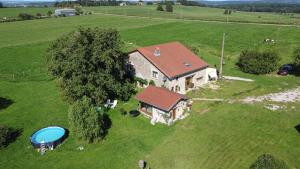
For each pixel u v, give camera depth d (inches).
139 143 1546.5
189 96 2149.4
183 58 2356.1
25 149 1524.4
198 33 4731.8
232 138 1550.2
